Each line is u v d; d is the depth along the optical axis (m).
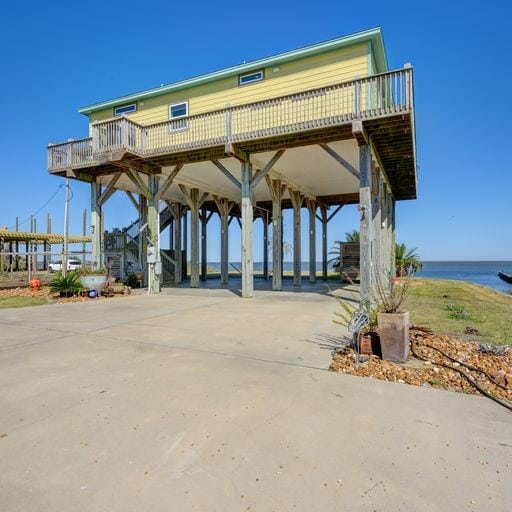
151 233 11.28
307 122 8.11
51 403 2.77
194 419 2.51
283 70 10.58
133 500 1.67
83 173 11.80
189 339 4.90
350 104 8.76
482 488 1.77
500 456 2.07
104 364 3.77
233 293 11.20
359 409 2.69
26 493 1.72
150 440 2.22
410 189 15.38
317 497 1.70
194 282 13.95
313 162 11.12
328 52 9.98
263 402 2.81
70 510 1.60
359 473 1.89
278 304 8.50
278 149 9.31
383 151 9.95
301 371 3.56
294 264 14.67
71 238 25.36
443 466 1.96
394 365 3.68
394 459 2.03
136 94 12.73
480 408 2.72
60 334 5.20
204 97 11.80
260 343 4.69
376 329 4.19
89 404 2.75
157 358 3.99
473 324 5.94
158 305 8.31
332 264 23.20
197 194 14.23
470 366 3.59
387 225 13.99
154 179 11.38
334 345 4.58
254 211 19.75
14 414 2.58
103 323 6.05
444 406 2.76
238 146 9.45
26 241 24.97
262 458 2.03
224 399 2.86
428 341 4.52
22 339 4.89
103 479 1.83
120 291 10.82
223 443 2.19
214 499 1.68
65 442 2.19
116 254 15.48
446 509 1.62
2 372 3.50
